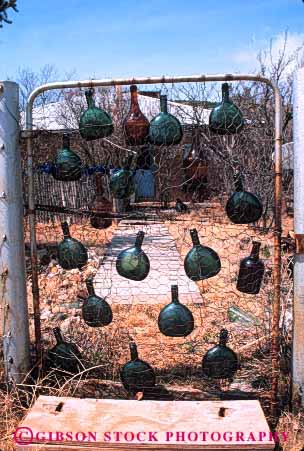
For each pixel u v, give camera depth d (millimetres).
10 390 3342
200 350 4191
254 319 4695
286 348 3643
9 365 3346
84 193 5578
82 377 3615
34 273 3406
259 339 4023
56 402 3021
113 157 4078
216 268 3238
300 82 2980
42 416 2873
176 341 4414
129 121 3287
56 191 6125
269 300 4270
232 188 4316
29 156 3328
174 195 4211
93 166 3711
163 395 3465
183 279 6371
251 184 4539
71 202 6047
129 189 3482
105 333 4344
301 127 2996
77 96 13422
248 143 4590
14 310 3332
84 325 4520
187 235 7535
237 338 4332
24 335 3398
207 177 4188
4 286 3303
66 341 4039
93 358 3836
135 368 3334
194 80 3109
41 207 3430
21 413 3225
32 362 3666
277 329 3162
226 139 4359
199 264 3211
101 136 3312
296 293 3119
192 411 2898
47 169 3432
